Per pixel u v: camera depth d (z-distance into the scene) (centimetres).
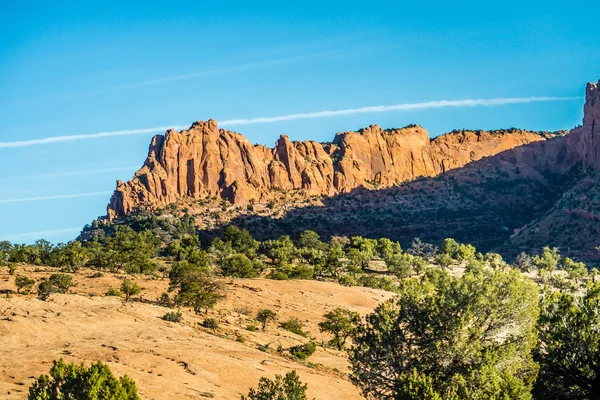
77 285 11869
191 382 5381
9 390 4444
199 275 11062
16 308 7419
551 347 4203
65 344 6250
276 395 4059
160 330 7550
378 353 4141
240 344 7788
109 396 3234
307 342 9138
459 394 3722
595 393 4059
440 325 4034
